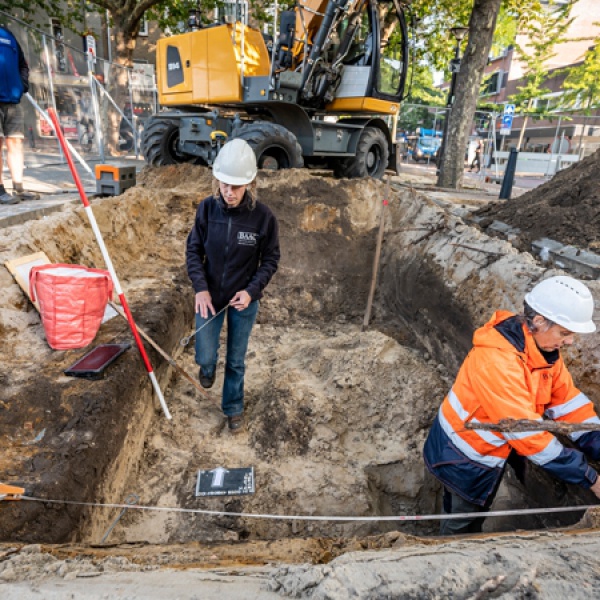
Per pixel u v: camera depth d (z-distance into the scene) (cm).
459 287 411
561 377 224
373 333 424
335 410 353
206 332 316
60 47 959
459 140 1202
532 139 2478
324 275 583
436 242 486
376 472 325
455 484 232
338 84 768
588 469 204
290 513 287
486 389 206
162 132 791
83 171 895
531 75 2595
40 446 240
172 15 1579
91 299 320
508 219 558
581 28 2991
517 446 208
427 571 134
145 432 328
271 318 548
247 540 265
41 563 159
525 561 135
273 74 671
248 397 386
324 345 432
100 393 277
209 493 293
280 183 616
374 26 723
